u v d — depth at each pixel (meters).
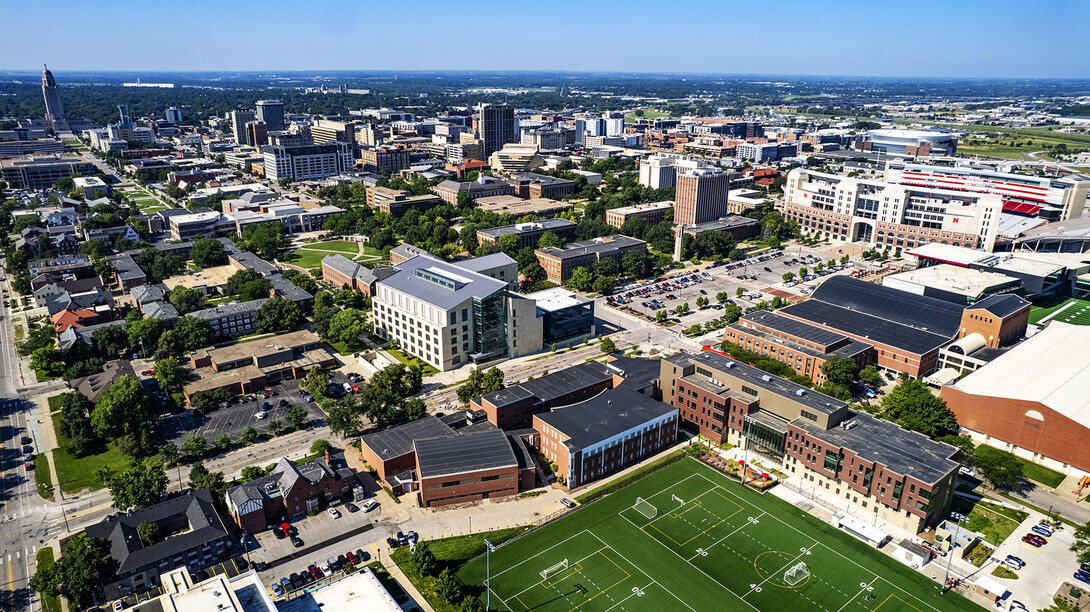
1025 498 192.88
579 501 190.50
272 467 194.62
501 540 174.38
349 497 191.12
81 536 160.25
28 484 194.50
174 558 158.75
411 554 161.50
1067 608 152.62
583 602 154.25
